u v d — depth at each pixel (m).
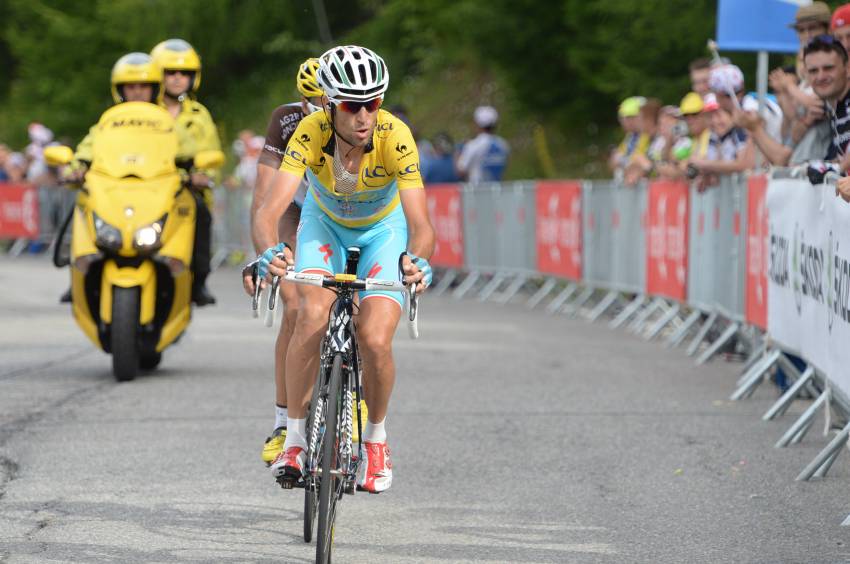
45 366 27.67
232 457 18.66
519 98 64.75
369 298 14.56
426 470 18.05
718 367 27.83
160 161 25.12
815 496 16.48
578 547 14.29
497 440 20.00
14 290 47.31
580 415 22.06
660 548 14.21
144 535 14.67
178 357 29.12
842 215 17.47
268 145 16.48
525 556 13.95
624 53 50.84
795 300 20.94
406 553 14.09
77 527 14.95
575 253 39.50
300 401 14.16
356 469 13.82
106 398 23.45
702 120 31.61
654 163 35.34
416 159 14.23
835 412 21.42
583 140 65.38
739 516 15.53
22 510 15.66
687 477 17.58
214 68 94.44
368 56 13.40
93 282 25.62
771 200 22.75
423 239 13.79
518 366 27.91
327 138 14.13
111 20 92.62
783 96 24.66
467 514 15.73
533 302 42.72
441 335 33.84
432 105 77.81
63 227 25.69
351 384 13.94
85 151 25.45
